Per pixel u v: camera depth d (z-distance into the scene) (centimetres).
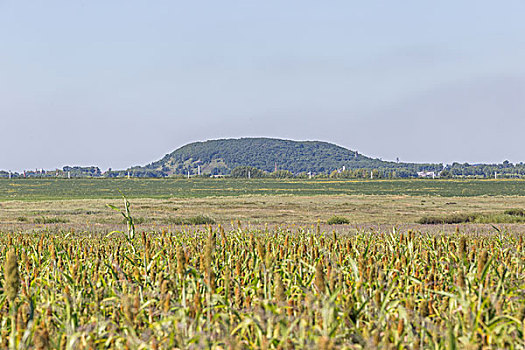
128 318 737
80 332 734
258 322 742
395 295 989
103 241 2080
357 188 15988
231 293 992
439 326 830
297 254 1192
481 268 793
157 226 3981
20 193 12669
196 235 1814
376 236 2164
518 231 3497
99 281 996
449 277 1078
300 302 854
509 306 901
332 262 1041
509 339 724
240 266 1016
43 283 1007
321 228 3709
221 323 791
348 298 845
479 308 759
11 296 736
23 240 1542
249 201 8738
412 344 732
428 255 1198
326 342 590
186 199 9394
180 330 732
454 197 10725
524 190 14525
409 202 8838
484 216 5531
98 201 8725
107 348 777
